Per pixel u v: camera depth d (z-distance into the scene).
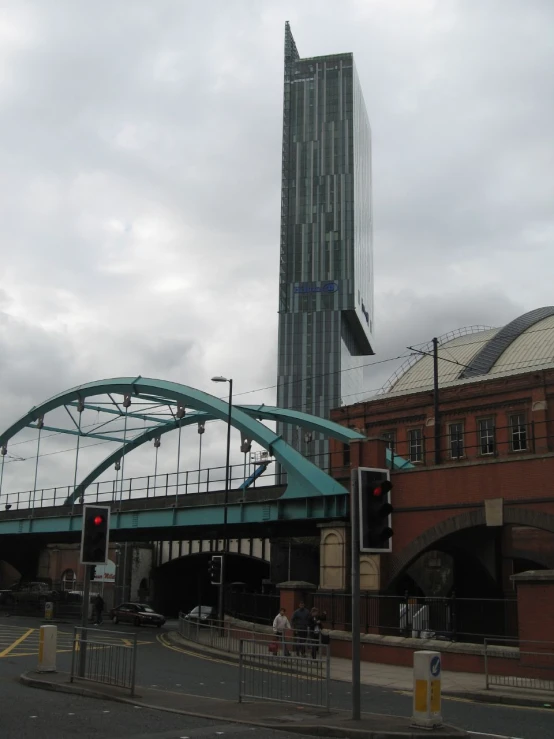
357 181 161.00
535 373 49.66
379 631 29.66
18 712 13.37
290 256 155.38
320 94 163.88
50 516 53.12
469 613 33.25
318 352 148.75
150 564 65.94
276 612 32.94
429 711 12.08
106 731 11.70
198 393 45.03
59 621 46.28
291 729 12.34
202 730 12.03
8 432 60.91
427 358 70.75
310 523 37.31
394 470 32.59
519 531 45.06
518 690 18.88
